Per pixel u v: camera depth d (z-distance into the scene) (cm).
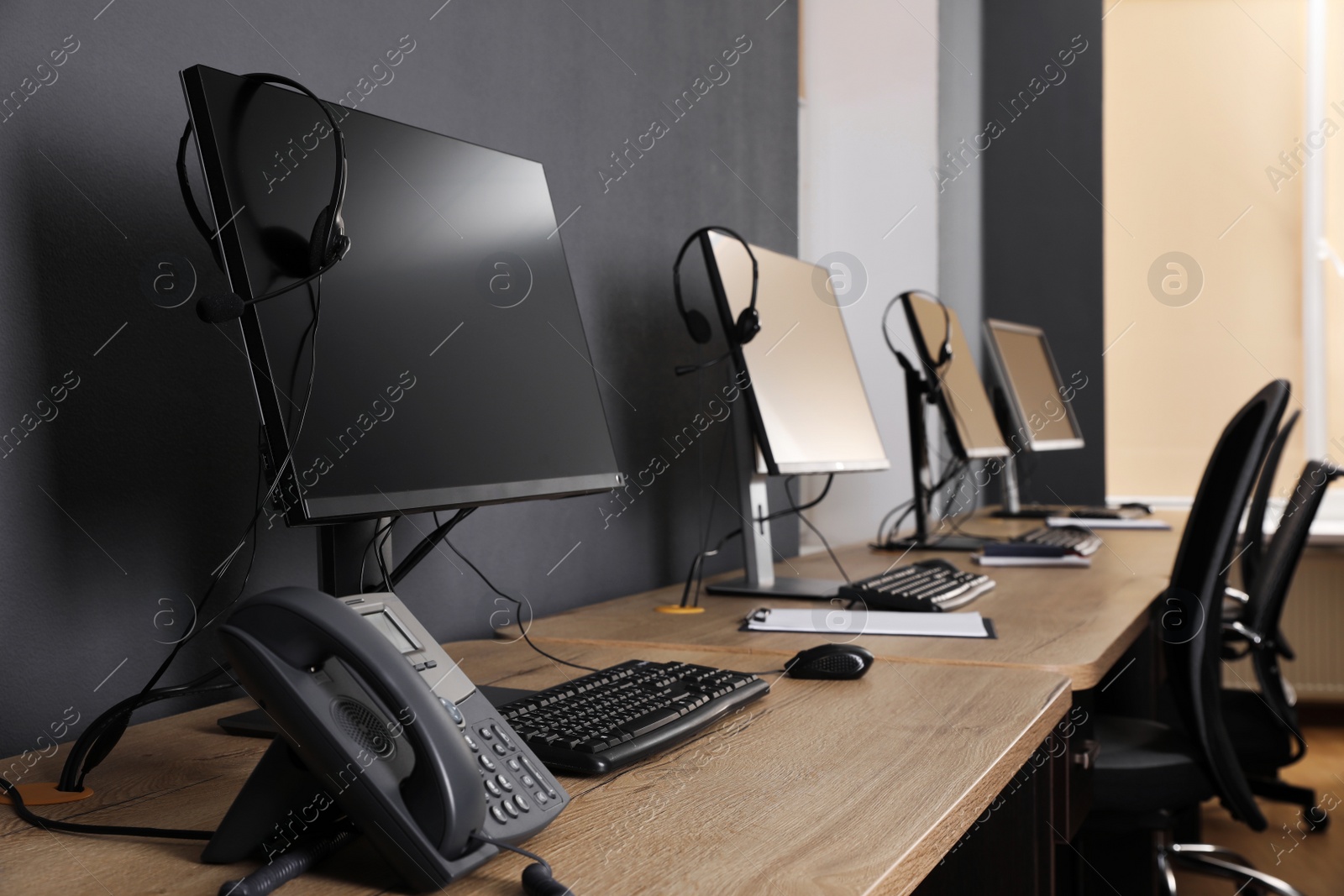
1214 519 157
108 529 106
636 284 205
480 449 103
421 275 101
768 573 195
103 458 106
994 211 441
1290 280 423
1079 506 433
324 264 86
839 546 289
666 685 104
